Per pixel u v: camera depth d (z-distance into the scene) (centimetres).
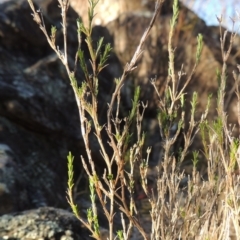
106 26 696
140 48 167
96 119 169
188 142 199
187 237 193
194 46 641
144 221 354
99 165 450
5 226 271
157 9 165
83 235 273
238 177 176
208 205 191
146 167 186
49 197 374
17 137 409
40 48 500
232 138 179
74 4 797
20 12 496
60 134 442
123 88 593
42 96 445
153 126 577
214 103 594
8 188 330
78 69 507
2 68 443
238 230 165
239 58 659
